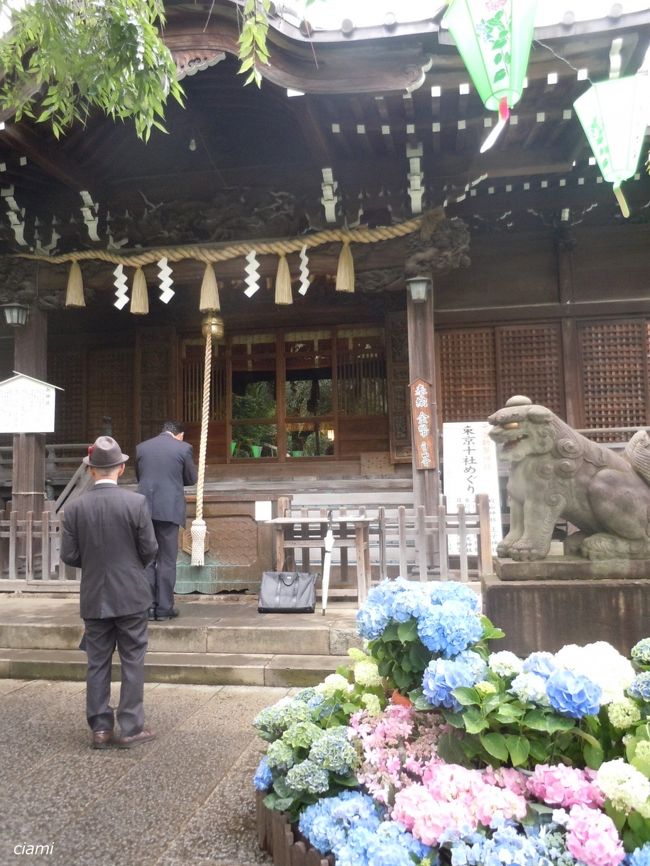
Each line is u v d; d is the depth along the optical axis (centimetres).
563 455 389
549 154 710
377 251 751
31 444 788
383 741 247
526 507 398
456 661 236
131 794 304
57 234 817
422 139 682
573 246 932
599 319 934
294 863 226
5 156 708
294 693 468
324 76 589
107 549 371
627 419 918
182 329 1063
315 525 716
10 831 270
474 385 959
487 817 206
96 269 802
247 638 534
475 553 712
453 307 964
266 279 980
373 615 255
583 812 198
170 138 825
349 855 198
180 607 641
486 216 892
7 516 900
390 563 763
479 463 773
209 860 246
